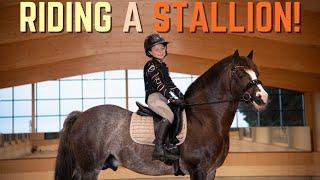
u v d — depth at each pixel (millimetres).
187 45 8820
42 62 8555
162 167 4426
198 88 4453
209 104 4352
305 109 12109
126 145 4441
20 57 8477
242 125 12133
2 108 11891
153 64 4410
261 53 8852
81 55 8750
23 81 10250
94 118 4531
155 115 4445
